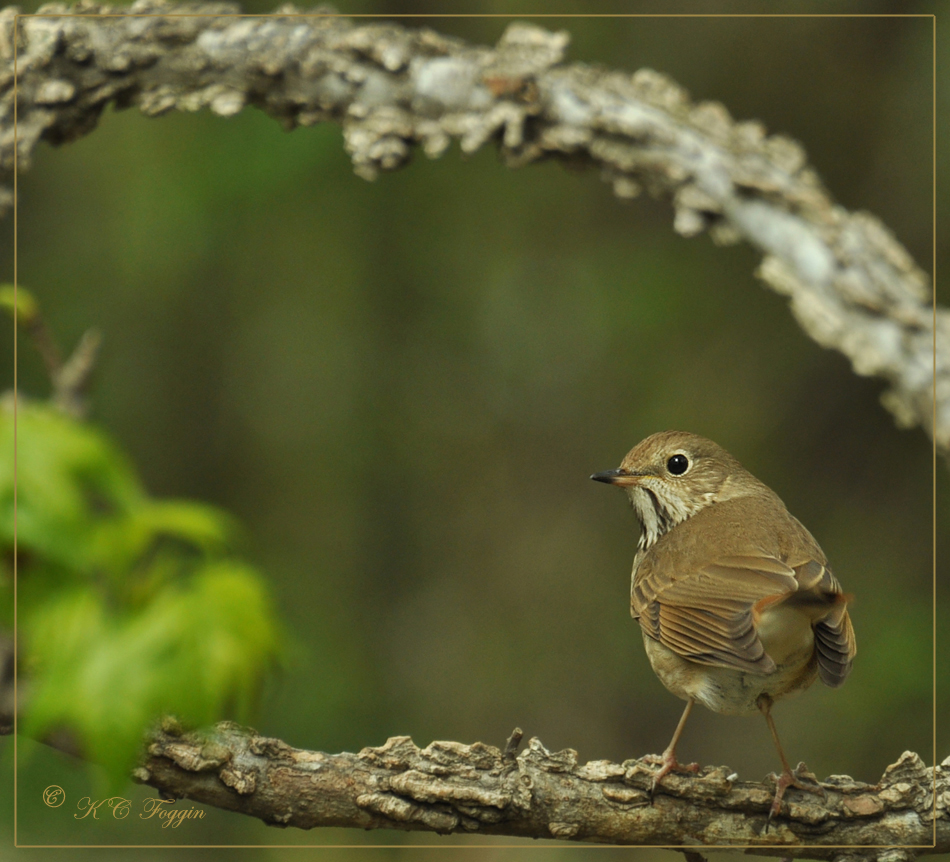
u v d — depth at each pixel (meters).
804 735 12.38
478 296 13.94
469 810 5.12
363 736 11.78
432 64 5.49
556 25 13.34
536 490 14.09
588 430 14.05
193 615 4.02
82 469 4.07
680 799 5.32
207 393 13.62
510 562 13.83
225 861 10.66
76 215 13.38
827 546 13.22
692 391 13.80
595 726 12.88
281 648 4.21
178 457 13.39
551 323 13.98
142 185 12.91
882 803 5.29
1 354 12.06
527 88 5.45
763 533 6.72
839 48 13.38
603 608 13.58
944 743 11.66
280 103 5.59
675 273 13.77
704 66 13.52
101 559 3.99
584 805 5.25
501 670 13.14
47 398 11.84
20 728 4.05
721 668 6.27
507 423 14.16
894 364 5.10
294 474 13.74
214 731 4.95
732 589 6.27
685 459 7.57
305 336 13.88
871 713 11.93
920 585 12.77
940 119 12.72
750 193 5.32
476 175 13.56
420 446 14.00
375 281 13.75
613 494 14.02
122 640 3.94
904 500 13.38
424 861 11.12
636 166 5.46
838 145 13.43
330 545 13.55
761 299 13.70
